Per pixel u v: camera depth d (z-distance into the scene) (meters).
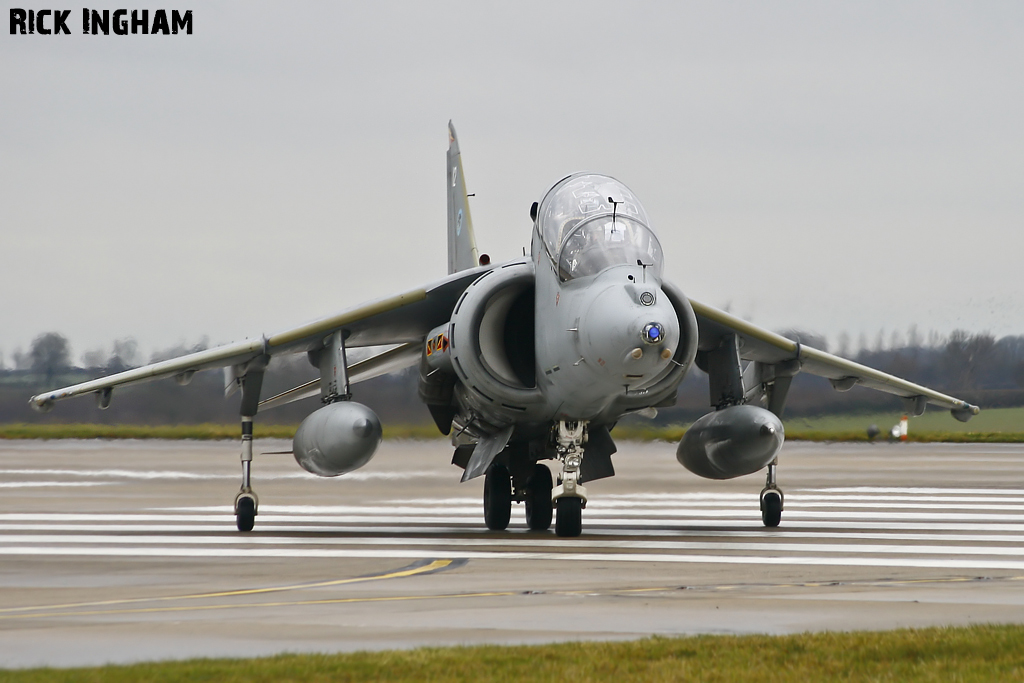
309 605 32.16
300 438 55.47
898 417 132.12
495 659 24.52
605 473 58.38
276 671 23.45
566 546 48.56
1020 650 25.31
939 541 51.00
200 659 24.67
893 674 23.62
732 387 60.03
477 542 50.56
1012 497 78.44
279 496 80.62
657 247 50.34
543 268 52.50
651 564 41.81
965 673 23.61
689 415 123.00
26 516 64.19
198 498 77.38
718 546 48.47
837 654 25.09
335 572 39.78
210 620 29.78
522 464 59.56
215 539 52.31
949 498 77.75
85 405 141.62
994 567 41.59
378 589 35.34
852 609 31.41
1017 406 143.50
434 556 44.75
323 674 23.30
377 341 63.66
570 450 53.47
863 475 99.81
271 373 124.69
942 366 144.50
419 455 117.94
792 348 61.81
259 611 31.16
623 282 47.19
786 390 64.69
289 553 46.25
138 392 140.38
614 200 51.19
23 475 98.19
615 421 57.19
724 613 30.72
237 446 141.25
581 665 24.12
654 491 84.44
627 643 26.08
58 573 39.81
